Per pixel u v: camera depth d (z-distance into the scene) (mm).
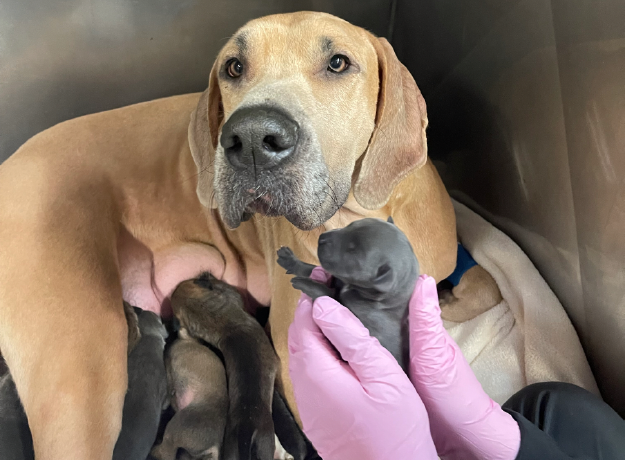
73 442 397
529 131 437
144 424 445
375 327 316
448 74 553
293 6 616
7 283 427
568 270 426
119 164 523
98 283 448
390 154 392
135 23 586
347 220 438
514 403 395
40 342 413
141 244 552
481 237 515
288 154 298
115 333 443
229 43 376
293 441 438
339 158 352
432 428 355
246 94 334
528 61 420
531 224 466
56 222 451
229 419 444
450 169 593
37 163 480
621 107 331
